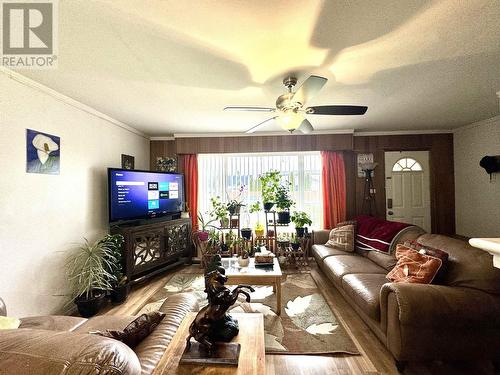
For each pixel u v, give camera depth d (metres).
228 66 2.03
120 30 1.57
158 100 2.81
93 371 0.66
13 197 2.14
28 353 0.68
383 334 1.96
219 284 1.24
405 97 2.80
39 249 2.39
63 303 2.67
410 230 3.02
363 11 1.42
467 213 4.17
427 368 1.83
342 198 4.44
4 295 2.05
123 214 3.41
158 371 1.07
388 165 4.51
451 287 1.82
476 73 2.23
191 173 4.62
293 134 4.43
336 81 2.35
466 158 4.17
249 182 4.68
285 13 1.42
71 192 2.82
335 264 3.04
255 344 1.24
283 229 4.57
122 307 2.83
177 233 4.09
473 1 1.35
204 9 1.38
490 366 1.85
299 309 2.69
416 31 1.61
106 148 3.46
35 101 2.35
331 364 1.87
